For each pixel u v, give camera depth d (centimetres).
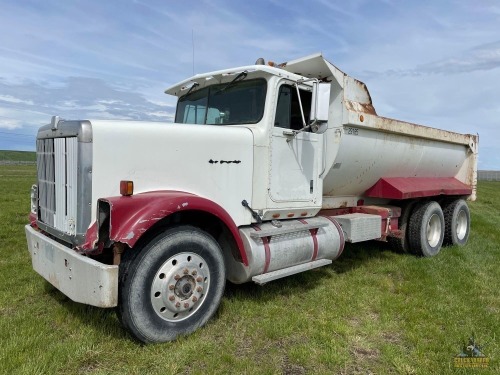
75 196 330
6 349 304
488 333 368
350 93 514
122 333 340
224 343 332
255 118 434
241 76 441
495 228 989
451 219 747
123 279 311
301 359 312
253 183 421
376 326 378
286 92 447
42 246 366
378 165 595
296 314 395
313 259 476
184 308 335
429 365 312
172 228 335
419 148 664
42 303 405
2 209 1047
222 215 364
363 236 552
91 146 323
